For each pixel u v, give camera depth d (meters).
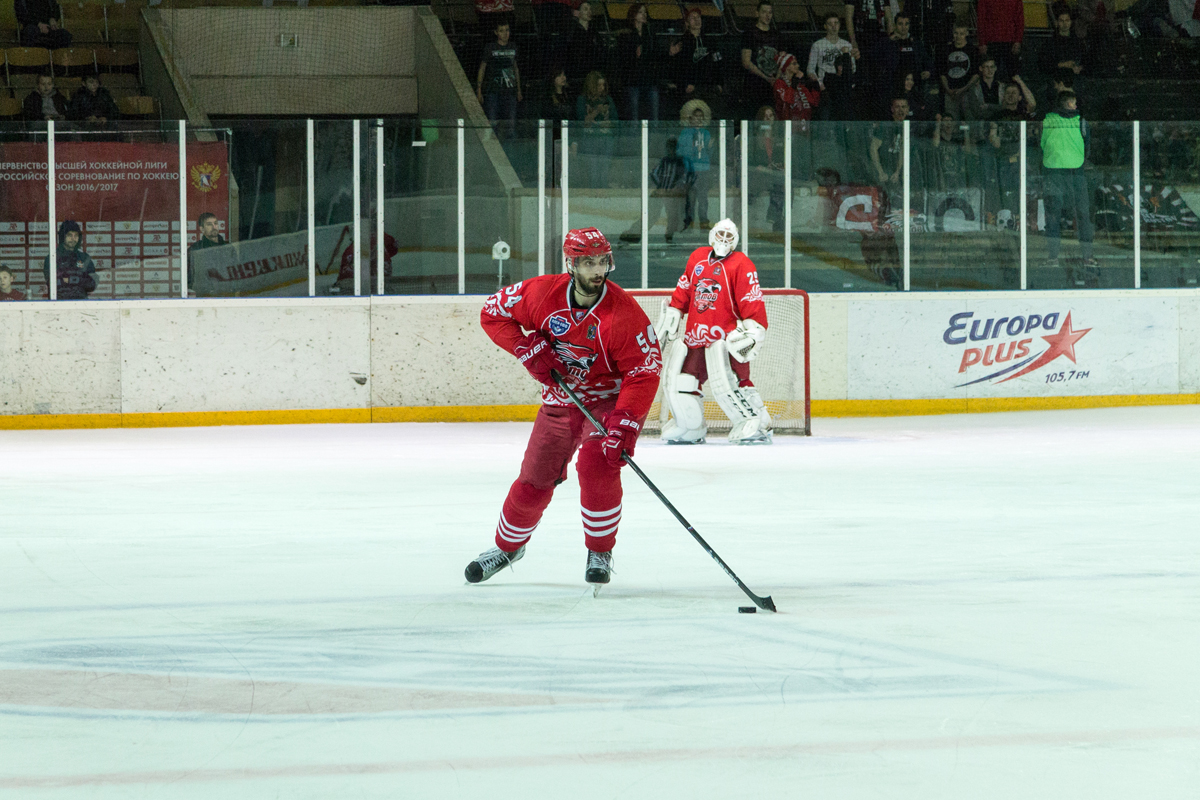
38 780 8.16
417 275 36.03
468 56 49.06
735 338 29.81
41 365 34.12
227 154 34.84
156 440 31.27
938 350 37.72
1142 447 28.78
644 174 36.47
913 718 9.41
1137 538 17.39
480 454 28.11
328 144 35.34
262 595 13.88
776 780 8.13
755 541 17.25
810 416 34.81
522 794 7.89
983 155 37.59
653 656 11.22
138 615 12.92
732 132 36.66
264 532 18.09
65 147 34.16
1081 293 38.38
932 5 48.16
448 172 35.84
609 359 13.63
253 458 27.34
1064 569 15.26
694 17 48.28
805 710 9.61
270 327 35.12
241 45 47.81
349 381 35.66
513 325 13.84
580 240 13.03
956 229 37.72
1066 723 9.28
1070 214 38.16
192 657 11.25
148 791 7.97
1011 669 10.74
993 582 14.48
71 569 15.39
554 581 14.66
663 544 17.03
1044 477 23.83
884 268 37.50
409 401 36.03
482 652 11.38
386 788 8.01
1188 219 38.91
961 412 38.00
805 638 11.85
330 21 48.34
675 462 26.64
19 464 26.28
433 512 19.92
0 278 34.19
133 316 34.44
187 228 34.81
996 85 48.22
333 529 18.34
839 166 37.09
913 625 12.38
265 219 35.22
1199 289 39.06
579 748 8.75
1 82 48.59
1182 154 38.59
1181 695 9.98
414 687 10.28
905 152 37.25
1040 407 38.44
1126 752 8.66
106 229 34.47
